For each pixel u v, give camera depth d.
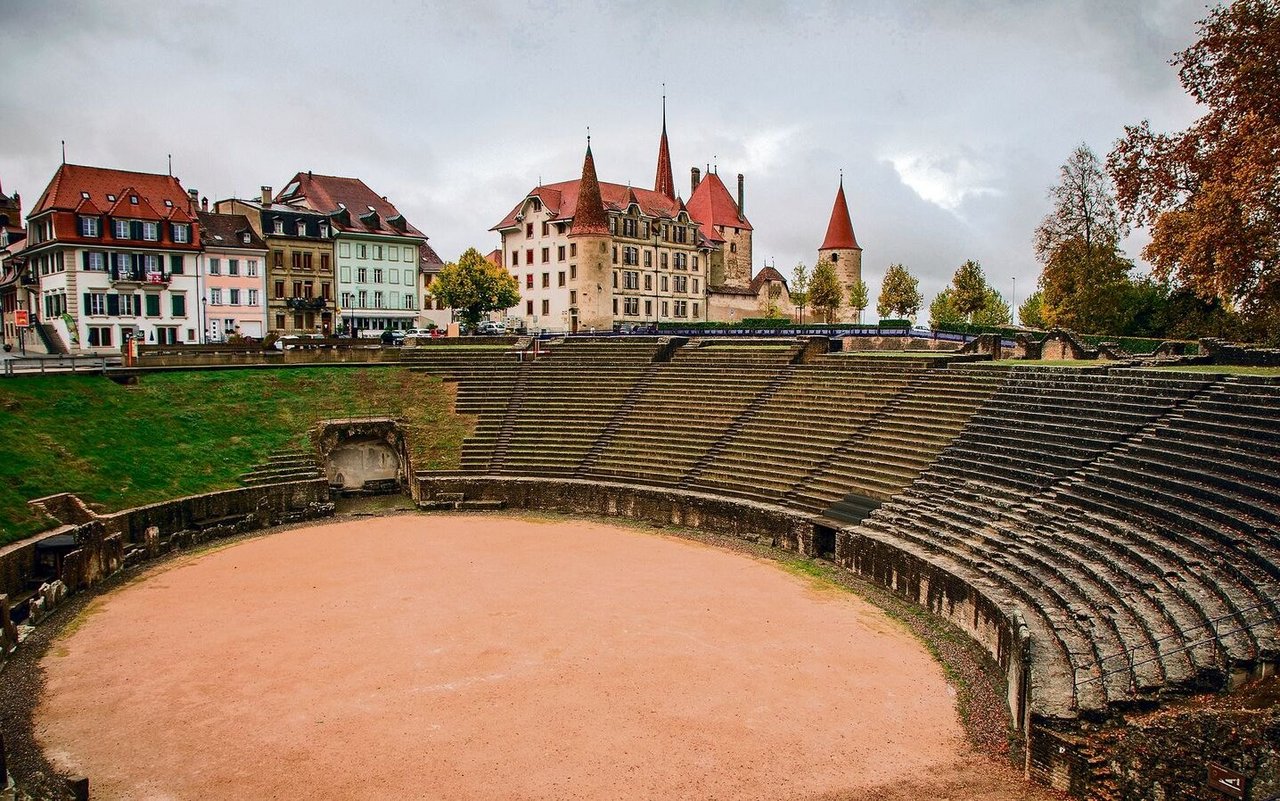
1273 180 36.03
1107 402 36.22
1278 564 22.00
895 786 18.89
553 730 21.59
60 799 17.30
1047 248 69.62
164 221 81.62
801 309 116.44
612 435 52.81
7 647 26.66
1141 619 22.34
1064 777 18.11
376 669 25.44
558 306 105.06
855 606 31.25
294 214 93.19
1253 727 15.26
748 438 48.31
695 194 129.25
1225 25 41.78
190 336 83.94
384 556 38.56
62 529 35.94
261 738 21.31
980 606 27.09
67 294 76.44
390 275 101.38
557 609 30.73
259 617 30.16
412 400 58.62
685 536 41.88
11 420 43.50
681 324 90.25
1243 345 51.50
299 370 59.69
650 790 18.84
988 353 53.81
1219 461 28.31
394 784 19.14
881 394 47.25
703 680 24.61
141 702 23.39
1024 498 32.78
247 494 45.50
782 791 18.77
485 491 49.41
